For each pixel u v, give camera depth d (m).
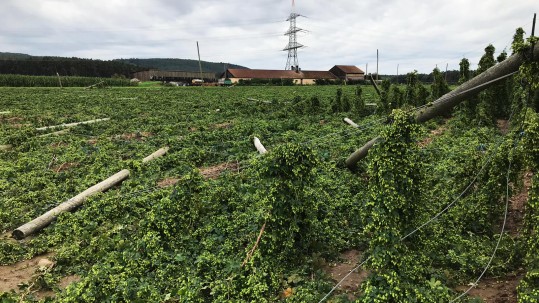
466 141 14.73
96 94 44.62
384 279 5.78
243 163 13.62
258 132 18.33
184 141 16.89
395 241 6.07
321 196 9.55
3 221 9.52
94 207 9.63
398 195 6.37
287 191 7.30
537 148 6.45
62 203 10.09
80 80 68.75
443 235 7.62
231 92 51.06
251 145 16.06
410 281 6.02
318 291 6.24
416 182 6.73
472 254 6.91
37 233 9.15
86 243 8.30
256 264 6.91
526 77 6.84
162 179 12.56
